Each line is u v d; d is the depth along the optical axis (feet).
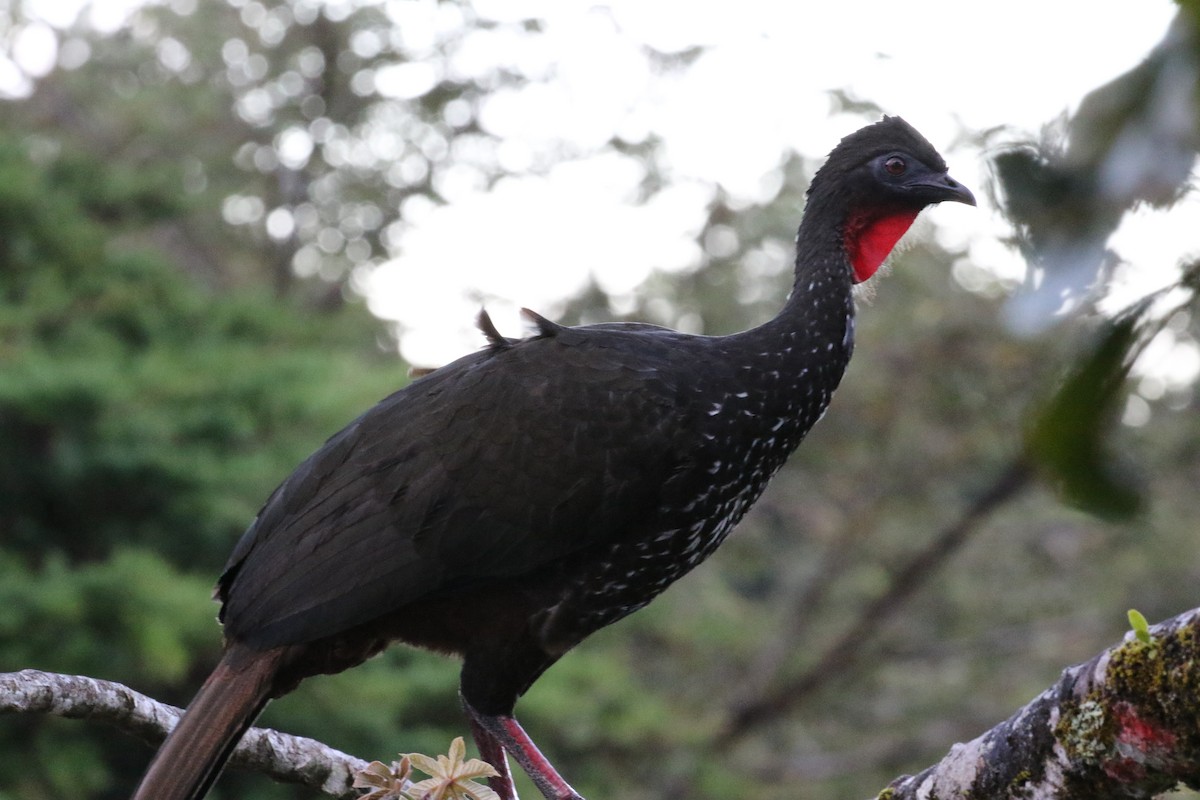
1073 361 6.97
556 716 48.75
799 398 18.48
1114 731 12.28
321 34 74.95
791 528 71.82
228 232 80.59
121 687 16.34
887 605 64.90
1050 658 64.64
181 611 42.57
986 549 65.31
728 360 18.15
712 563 68.80
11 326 49.21
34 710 15.42
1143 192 6.54
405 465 17.76
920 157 19.77
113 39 79.10
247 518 47.44
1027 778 13.10
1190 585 61.52
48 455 47.09
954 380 55.47
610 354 17.93
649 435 17.39
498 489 17.44
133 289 53.16
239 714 16.92
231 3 77.46
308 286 80.59
